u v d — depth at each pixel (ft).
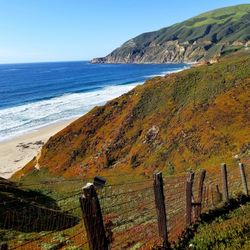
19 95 524.52
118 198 95.40
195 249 35.78
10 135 273.54
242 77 202.80
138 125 199.11
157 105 209.56
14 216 74.28
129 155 182.70
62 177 182.91
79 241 53.16
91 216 26.50
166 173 152.56
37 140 257.96
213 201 58.34
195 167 144.56
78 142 205.05
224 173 55.88
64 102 431.02
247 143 142.10
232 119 163.73
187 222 44.21
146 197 84.38
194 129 169.07
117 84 623.77
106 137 201.57
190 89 212.43
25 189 109.60
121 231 50.90
